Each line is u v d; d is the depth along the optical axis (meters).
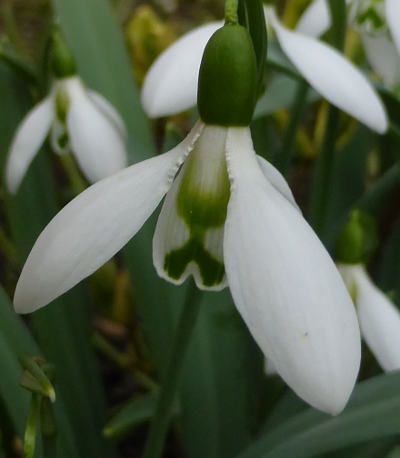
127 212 0.11
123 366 0.27
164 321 0.19
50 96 0.21
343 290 0.10
